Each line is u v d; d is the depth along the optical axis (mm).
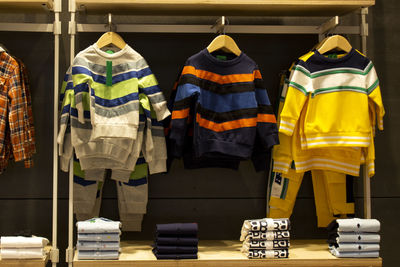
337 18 2502
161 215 2816
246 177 2861
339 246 2336
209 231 2834
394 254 2910
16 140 2436
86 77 2361
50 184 2787
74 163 2570
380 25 2918
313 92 2490
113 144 2449
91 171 2547
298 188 2670
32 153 2676
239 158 2471
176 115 2373
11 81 2453
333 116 2492
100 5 2441
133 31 2627
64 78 2602
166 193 2824
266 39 2865
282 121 2443
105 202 2795
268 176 2865
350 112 2504
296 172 2553
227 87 2482
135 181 2580
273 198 2658
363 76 2516
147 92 2453
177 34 2820
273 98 2859
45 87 2791
